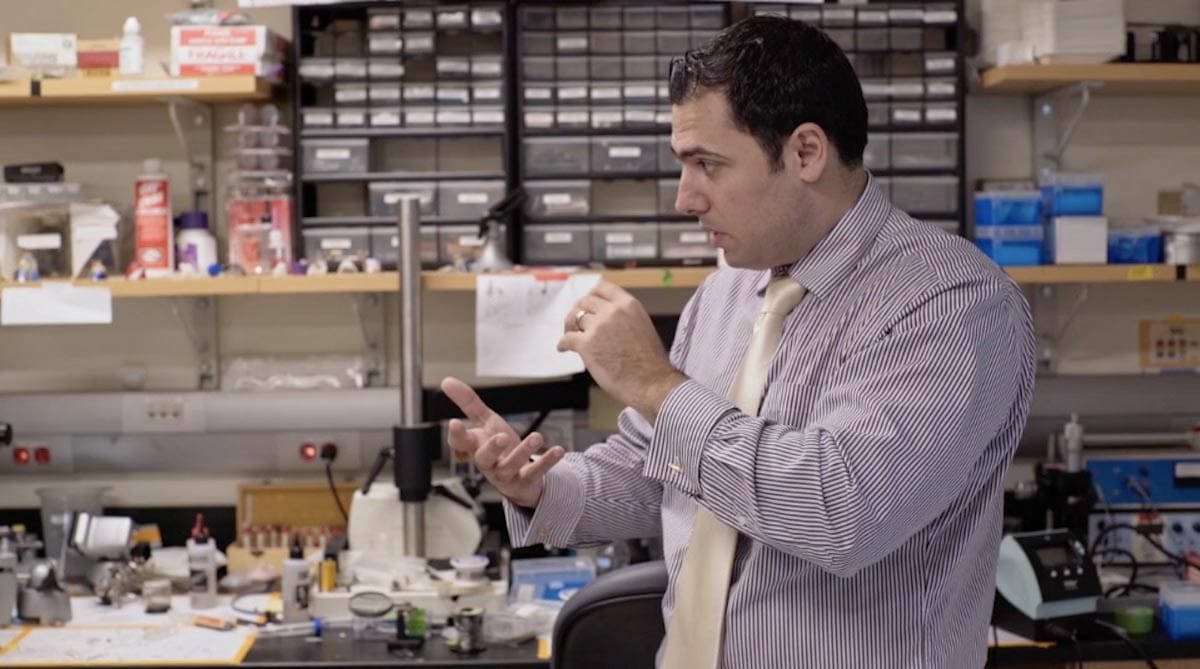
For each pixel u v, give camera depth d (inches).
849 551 54.2
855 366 59.1
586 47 123.1
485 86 123.6
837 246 62.3
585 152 123.9
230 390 131.4
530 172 124.0
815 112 59.1
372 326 132.6
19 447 131.3
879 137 124.1
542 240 124.4
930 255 60.7
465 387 68.4
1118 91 129.7
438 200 125.0
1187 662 107.7
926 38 126.4
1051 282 125.3
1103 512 124.9
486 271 119.6
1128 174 133.6
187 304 132.5
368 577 112.4
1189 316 134.4
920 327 57.7
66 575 121.5
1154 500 125.1
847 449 54.9
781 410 62.4
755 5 122.6
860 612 60.5
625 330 59.2
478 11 122.9
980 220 124.0
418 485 113.3
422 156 132.2
